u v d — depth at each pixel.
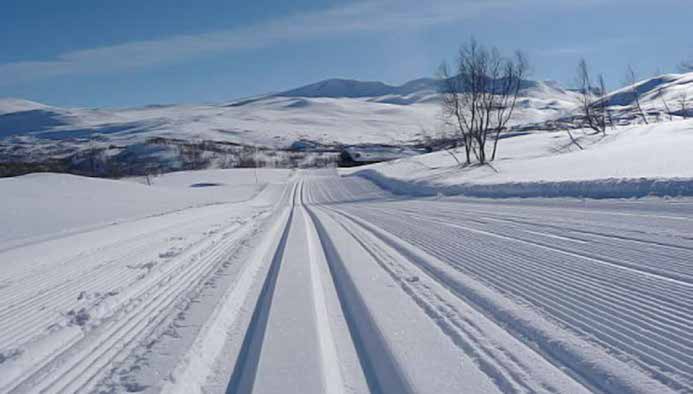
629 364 3.95
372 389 3.99
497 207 17.94
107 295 7.50
